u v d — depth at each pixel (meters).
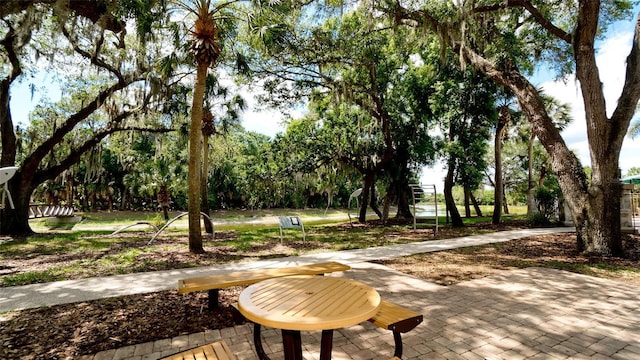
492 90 12.88
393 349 2.81
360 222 16.33
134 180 23.16
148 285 4.91
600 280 4.97
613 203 6.57
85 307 3.93
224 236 11.16
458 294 4.34
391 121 15.31
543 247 7.90
